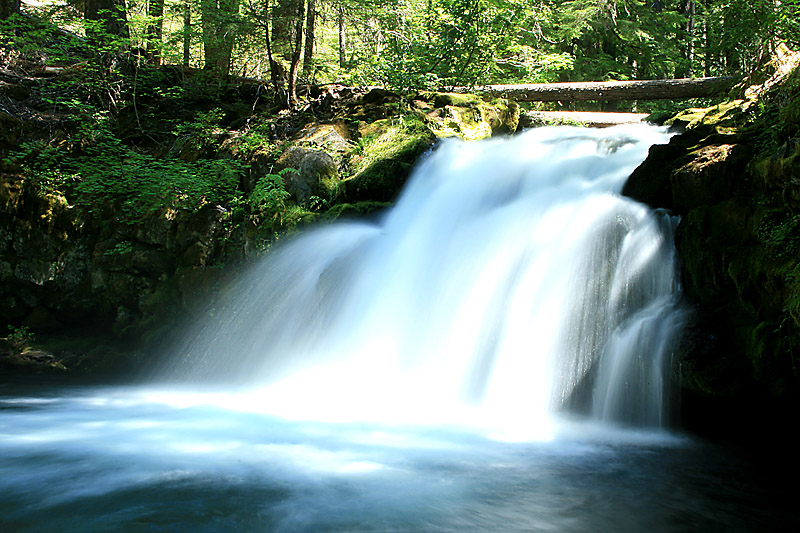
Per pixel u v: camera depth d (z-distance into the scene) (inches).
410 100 492.4
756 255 239.8
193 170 446.0
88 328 449.1
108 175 445.4
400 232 368.5
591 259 292.8
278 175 403.9
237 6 535.8
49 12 625.3
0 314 446.6
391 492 186.7
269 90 568.7
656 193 304.2
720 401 249.1
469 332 310.7
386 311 339.3
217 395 337.4
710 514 177.9
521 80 672.4
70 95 545.3
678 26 838.5
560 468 212.8
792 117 247.0
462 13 554.3
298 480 195.5
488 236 335.9
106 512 169.6
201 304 406.0
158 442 237.0
